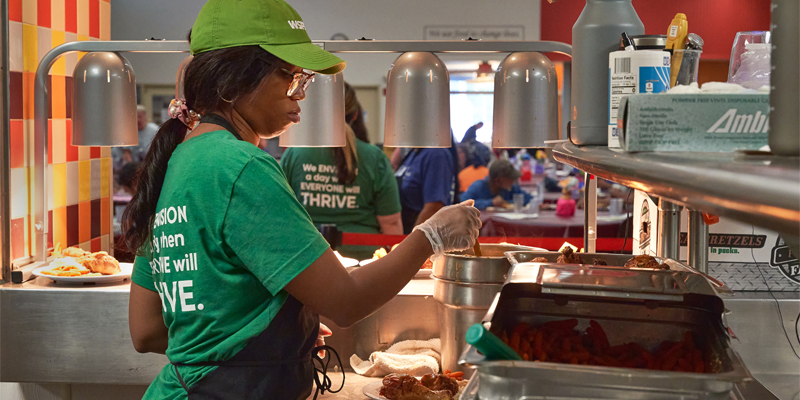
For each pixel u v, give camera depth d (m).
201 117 1.37
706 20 4.95
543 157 5.29
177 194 1.25
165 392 1.32
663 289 1.01
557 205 4.96
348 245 3.79
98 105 1.99
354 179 4.16
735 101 0.70
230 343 1.25
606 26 1.12
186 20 5.21
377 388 1.78
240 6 1.30
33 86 2.44
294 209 1.22
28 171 2.43
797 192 0.36
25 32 2.38
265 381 1.28
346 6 5.28
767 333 1.65
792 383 1.62
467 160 5.18
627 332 1.09
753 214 0.42
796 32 0.51
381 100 5.39
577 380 0.78
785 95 0.52
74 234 2.73
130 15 5.21
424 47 1.93
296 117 1.38
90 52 2.07
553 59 5.14
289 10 1.35
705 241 1.42
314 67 1.27
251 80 1.28
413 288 2.16
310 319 1.36
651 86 0.96
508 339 0.97
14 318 2.08
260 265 1.20
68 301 2.07
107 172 3.04
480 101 5.18
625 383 0.77
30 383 2.23
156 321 1.51
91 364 2.08
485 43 1.90
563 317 1.11
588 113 1.15
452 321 1.78
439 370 1.96
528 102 1.80
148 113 5.18
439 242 1.38
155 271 1.34
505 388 0.79
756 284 1.77
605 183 5.12
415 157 4.43
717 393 0.75
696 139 0.71
